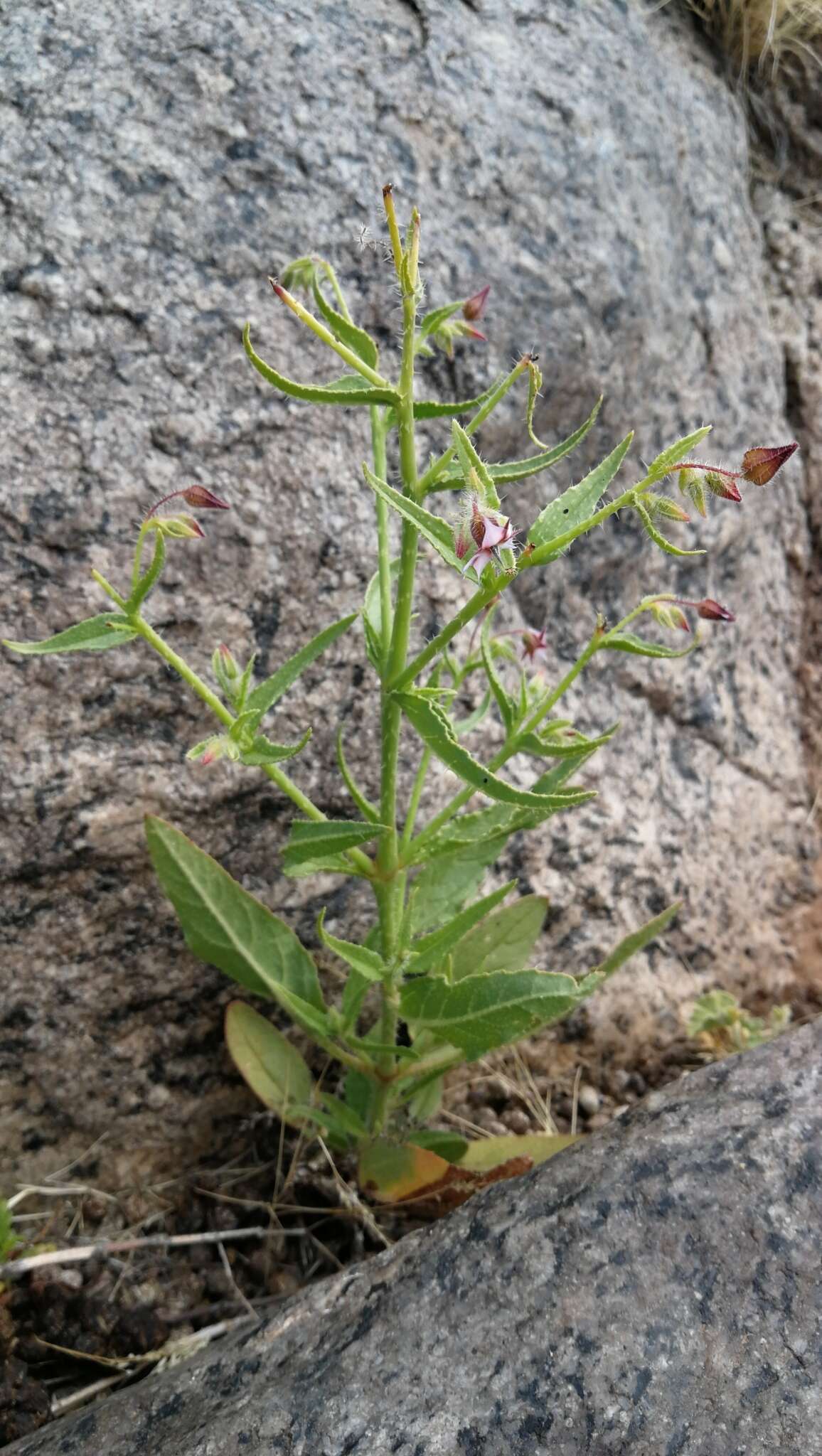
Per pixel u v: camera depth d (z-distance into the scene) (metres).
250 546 0.35
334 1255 0.37
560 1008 0.30
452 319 0.39
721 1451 0.23
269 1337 0.28
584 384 0.42
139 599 0.27
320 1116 0.36
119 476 0.34
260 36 0.38
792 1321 0.25
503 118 0.41
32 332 0.33
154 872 0.35
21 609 0.33
